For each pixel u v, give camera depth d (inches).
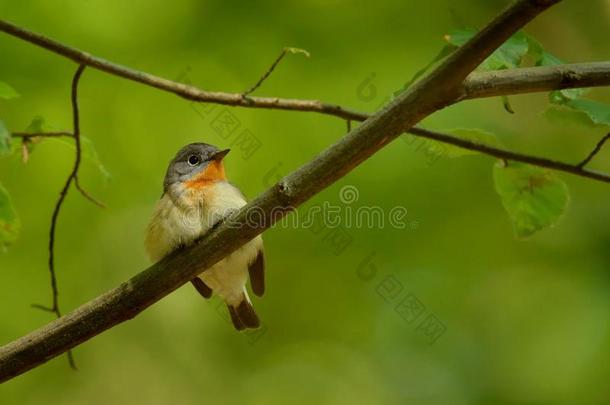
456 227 458.0
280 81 452.1
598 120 233.3
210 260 224.8
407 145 452.8
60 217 449.1
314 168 212.4
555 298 460.8
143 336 491.5
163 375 484.1
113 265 460.1
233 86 450.3
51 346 220.2
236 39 452.8
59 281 452.4
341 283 473.1
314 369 491.5
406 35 459.5
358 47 457.1
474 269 462.9
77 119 277.3
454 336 472.1
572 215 465.4
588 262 458.6
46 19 438.6
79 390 475.2
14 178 438.0
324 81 452.8
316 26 458.9
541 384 448.5
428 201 456.1
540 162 273.1
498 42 196.4
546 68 215.8
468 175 455.5
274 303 483.2
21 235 442.6
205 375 490.6
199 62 450.6
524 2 191.9
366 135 208.4
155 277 225.1
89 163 446.6
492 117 460.4
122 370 483.8
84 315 223.0
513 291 467.2
